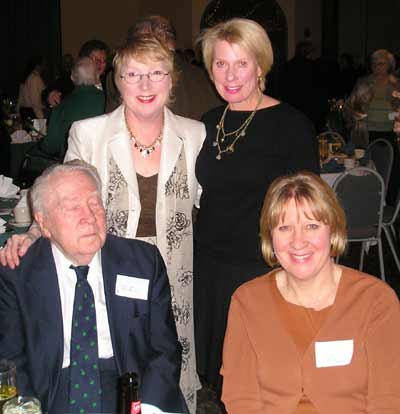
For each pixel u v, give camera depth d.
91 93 4.75
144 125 2.45
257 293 1.96
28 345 1.92
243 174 2.45
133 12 12.80
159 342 2.05
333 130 7.16
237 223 2.48
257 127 2.44
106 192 2.47
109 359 1.99
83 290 1.91
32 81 9.72
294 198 1.88
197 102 3.33
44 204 1.88
